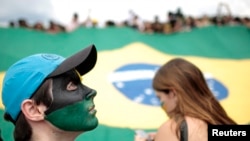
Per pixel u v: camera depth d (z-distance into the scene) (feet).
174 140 4.33
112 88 9.57
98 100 9.25
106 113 8.97
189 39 11.22
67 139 3.05
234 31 11.42
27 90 2.90
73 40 10.57
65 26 10.75
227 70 10.52
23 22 10.54
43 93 2.89
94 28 10.98
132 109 9.14
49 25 10.66
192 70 4.77
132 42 10.97
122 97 9.40
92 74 9.85
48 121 2.92
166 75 4.82
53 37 10.52
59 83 2.94
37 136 2.94
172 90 4.72
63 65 2.96
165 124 4.50
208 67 10.53
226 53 11.01
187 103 4.57
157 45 11.03
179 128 4.33
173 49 10.96
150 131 8.55
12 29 10.39
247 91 10.00
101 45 10.69
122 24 11.21
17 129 2.99
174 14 11.35
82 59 2.99
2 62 9.55
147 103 9.36
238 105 9.60
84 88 3.08
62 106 2.90
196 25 11.43
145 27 11.25
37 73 2.93
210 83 10.09
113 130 8.50
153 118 8.96
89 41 10.67
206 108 4.57
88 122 3.00
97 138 8.32
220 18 11.49
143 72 10.09
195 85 4.70
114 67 10.16
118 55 10.50
